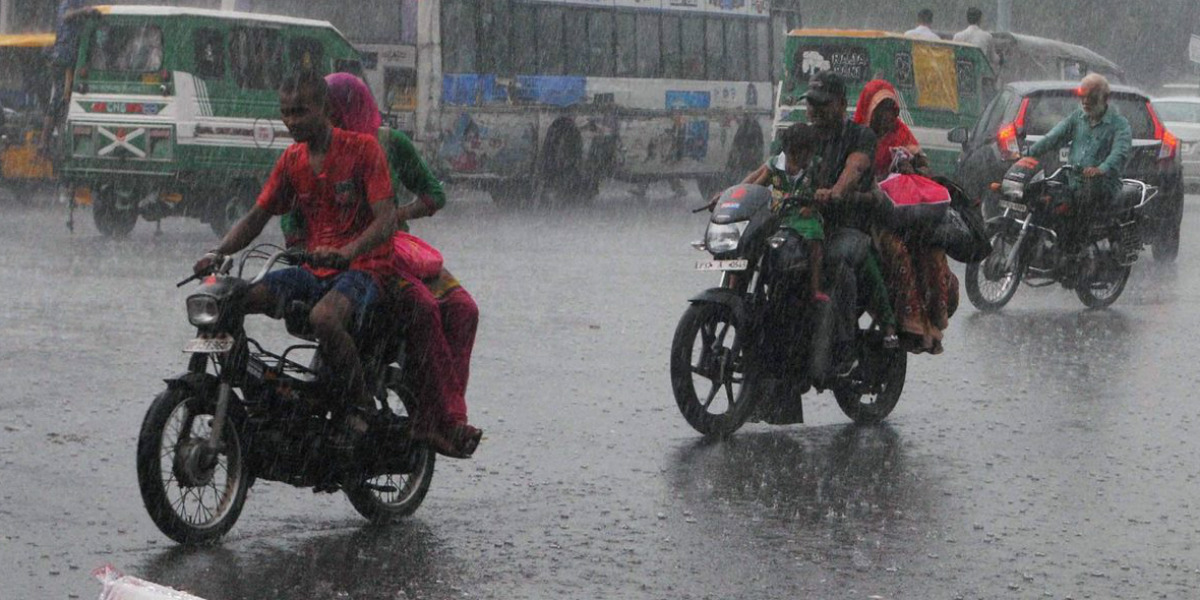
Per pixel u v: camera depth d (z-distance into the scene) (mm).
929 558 7152
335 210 7164
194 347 6703
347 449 7141
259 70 21078
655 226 25047
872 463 9062
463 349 7492
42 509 7613
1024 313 15883
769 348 9641
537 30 28391
